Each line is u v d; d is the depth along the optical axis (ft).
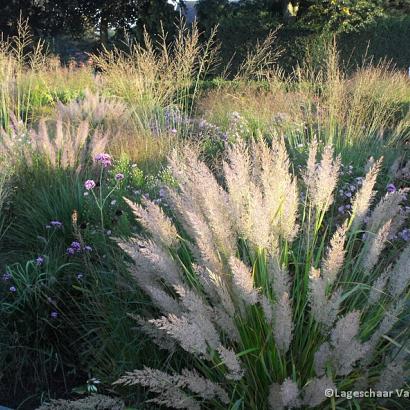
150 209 10.28
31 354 12.72
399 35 64.64
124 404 10.57
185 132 26.21
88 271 13.32
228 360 8.78
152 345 11.53
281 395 8.79
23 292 12.78
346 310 10.70
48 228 15.99
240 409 9.92
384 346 10.51
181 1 75.46
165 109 28.73
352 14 65.10
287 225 10.18
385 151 22.02
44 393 11.96
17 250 16.11
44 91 36.04
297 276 10.51
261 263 9.91
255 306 9.73
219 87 33.27
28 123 30.42
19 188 18.57
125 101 31.42
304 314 10.54
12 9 74.18
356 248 14.10
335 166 10.57
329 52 28.76
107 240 14.61
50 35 76.33
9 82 33.06
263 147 11.00
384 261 12.64
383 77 30.81
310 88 28.02
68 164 19.40
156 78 29.27
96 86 38.73
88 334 12.28
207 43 30.63
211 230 9.95
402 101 29.89
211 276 9.14
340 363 8.84
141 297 12.05
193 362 11.07
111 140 23.50
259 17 68.95
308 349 9.71
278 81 31.12
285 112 27.02
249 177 11.24
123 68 31.48
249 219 9.70
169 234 10.26
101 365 11.93
